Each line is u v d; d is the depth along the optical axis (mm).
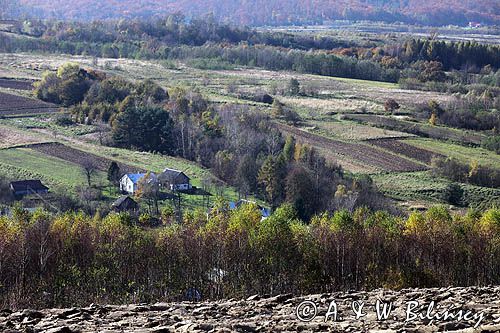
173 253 35000
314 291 34531
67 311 15438
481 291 17125
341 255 35188
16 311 15859
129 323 14242
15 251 33406
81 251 34906
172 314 15375
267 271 34688
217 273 34438
